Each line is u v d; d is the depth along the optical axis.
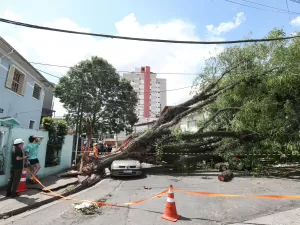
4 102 11.32
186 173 10.77
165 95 60.00
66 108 24.14
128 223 4.39
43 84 16.53
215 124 12.79
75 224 4.36
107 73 24.30
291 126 8.91
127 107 25.92
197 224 4.34
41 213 5.01
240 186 7.64
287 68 8.45
